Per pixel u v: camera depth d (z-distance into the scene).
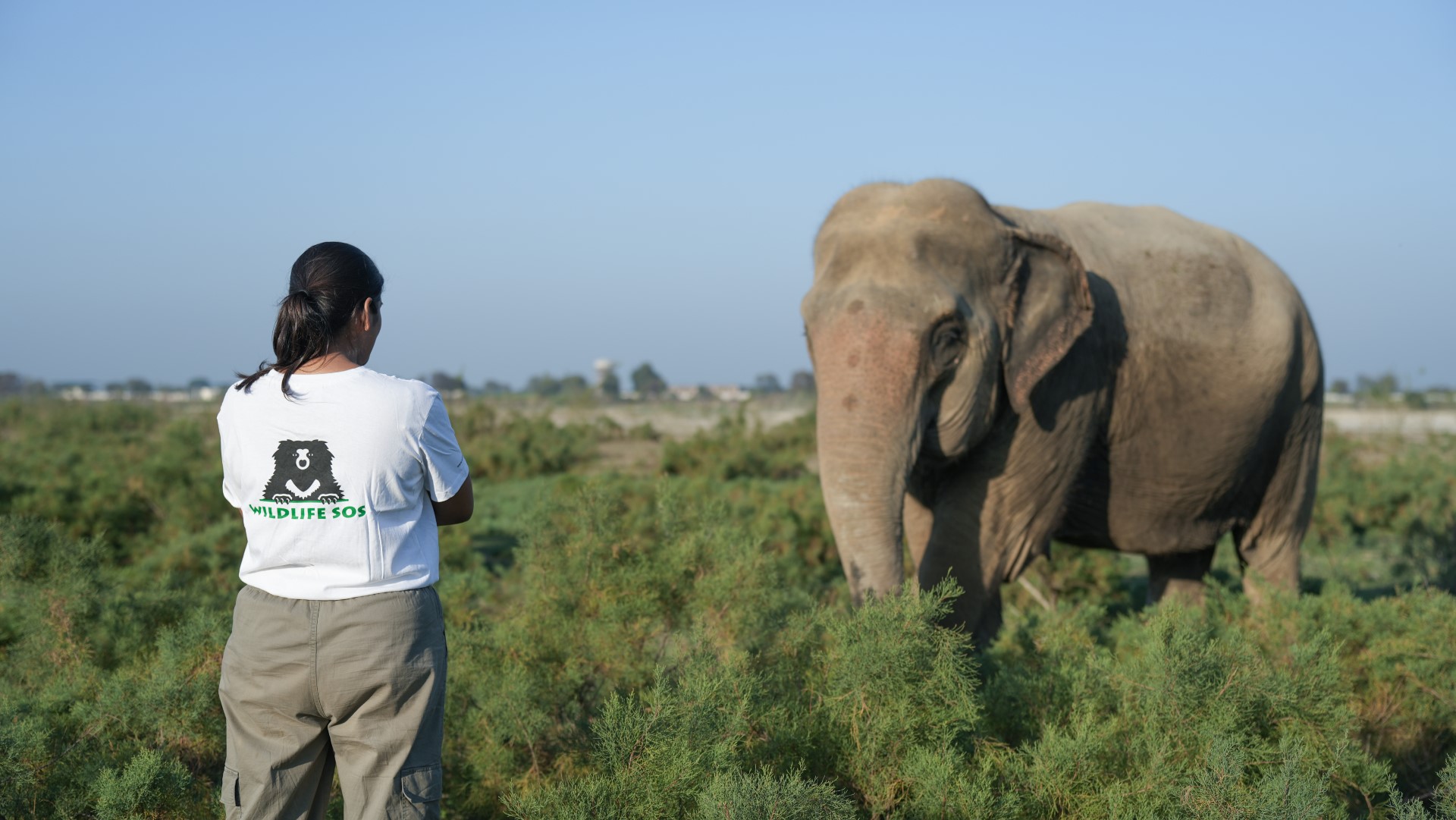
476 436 32.03
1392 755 4.44
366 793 2.62
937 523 5.73
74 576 4.69
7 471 17.61
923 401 5.01
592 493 5.08
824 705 3.43
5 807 3.28
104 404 52.09
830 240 5.46
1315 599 5.27
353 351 2.75
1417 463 18.59
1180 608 4.14
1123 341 6.14
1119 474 6.46
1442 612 4.86
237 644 2.61
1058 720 3.62
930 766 3.11
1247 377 6.51
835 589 7.77
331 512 2.56
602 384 86.44
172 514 13.73
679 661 4.13
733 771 2.90
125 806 3.14
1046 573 9.69
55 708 3.79
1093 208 6.89
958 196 5.41
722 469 24.28
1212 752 3.03
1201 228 7.00
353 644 2.54
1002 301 5.36
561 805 2.90
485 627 4.71
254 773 2.61
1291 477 7.25
